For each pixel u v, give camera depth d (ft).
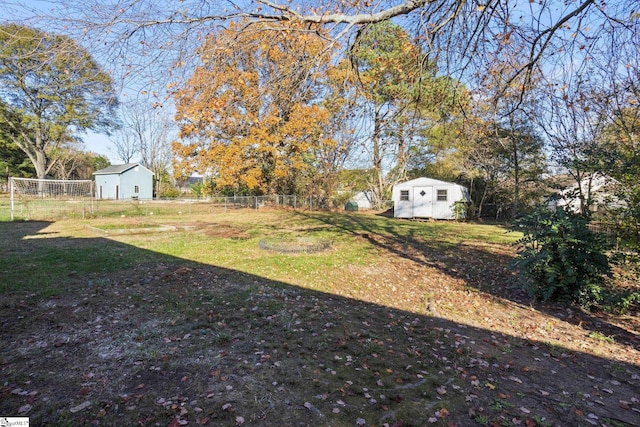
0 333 11.89
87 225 44.88
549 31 15.06
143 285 18.06
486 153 57.88
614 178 17.61
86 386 8.86
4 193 114.21
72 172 148.97
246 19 13.29
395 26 17.43
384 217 71.61
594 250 15.64
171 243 31.89
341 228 48.62
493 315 15.65
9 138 105.60
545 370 10.65
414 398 8.82
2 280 17.80
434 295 18.70
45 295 15.84
